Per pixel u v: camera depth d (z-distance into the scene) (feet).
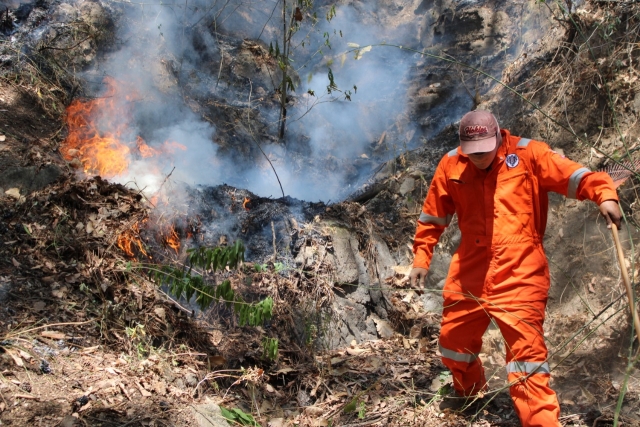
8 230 15.17
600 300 16.85
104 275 15.01
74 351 13.16
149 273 15.55
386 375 15.76
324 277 17.85
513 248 12.32
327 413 14.15
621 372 14.65
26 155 17.71
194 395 13.34
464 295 12.67
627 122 20.13
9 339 12.75
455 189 12.90
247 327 16.05
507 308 12.23
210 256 13.75
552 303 17.95
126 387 12.64
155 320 14.82
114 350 13.67
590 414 13.30
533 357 12.00
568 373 15.07
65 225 15.70
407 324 18.86
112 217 16.21
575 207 19.02
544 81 23.47
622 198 18.12
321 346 17.03
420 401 14.47
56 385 12.14
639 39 21.17
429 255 13.60
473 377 13.57
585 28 22.58
